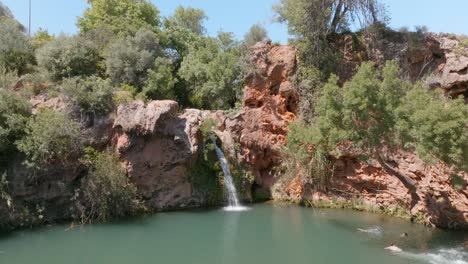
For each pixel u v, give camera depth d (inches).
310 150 1037.2
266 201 1082.7
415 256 651.5
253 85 1155.3
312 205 1018.7
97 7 1577.3
